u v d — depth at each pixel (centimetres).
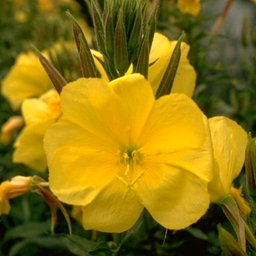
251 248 24
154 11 24
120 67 24
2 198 28
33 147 35
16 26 74
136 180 22
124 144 23
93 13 25
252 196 24
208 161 21
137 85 21
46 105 35
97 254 28
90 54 24
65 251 46
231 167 23
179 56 24
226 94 56
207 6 62
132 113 22
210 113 44
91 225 22
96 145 23
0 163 54
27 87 48
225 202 23
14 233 44
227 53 66
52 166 22
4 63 66
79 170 22
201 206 22
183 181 22
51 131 22
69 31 52
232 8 76
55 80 25
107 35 24
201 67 41
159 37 27
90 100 22
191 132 22
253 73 43
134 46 24
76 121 22
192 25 40
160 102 22
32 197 50
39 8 70
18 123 50
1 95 62
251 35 43
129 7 24
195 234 30
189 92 28
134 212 22
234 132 24
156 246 32
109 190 22
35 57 47
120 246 27
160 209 22
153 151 23
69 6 65
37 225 44
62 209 28
